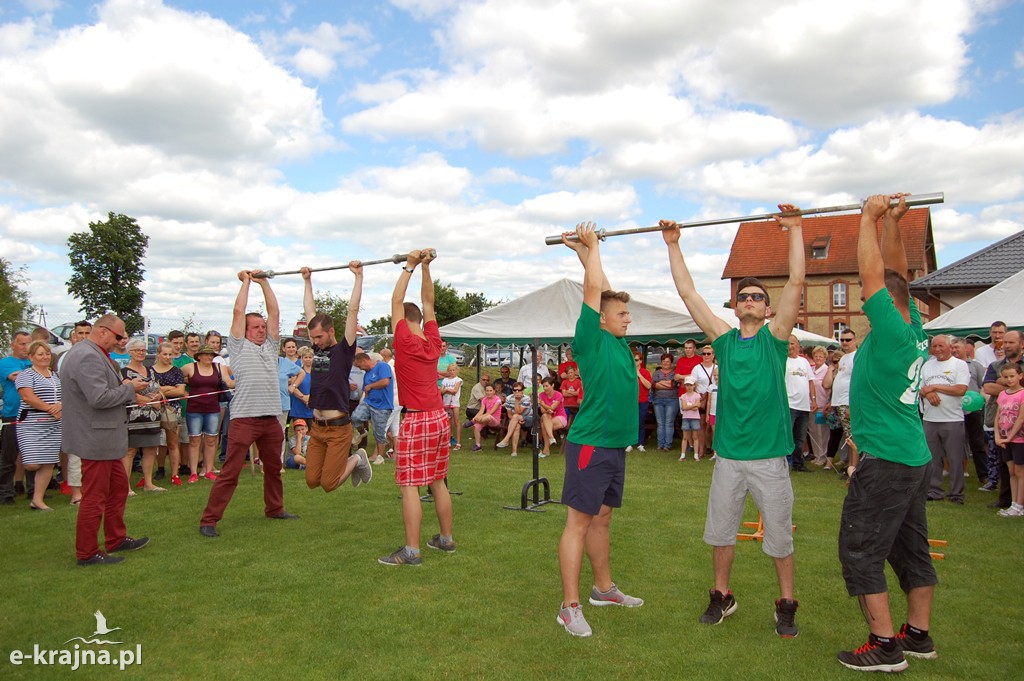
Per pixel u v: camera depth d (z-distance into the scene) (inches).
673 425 466.9
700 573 193.6
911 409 133.6
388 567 198.1
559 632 151.8
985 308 404.2
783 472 149.0
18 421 277.1
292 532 238.4
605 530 167.5
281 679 130.2
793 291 147.7
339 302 1253.7
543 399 453.7
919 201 132.3
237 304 242.2
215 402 354.3
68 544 223.1
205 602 170.1
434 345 208.1
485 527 245.6
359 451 251.8
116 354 372.2
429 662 136.9
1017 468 267.0
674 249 163.9
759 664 135.7
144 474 319.3
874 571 132.5
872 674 131.6
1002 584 185.2
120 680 129.5
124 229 1524.4
